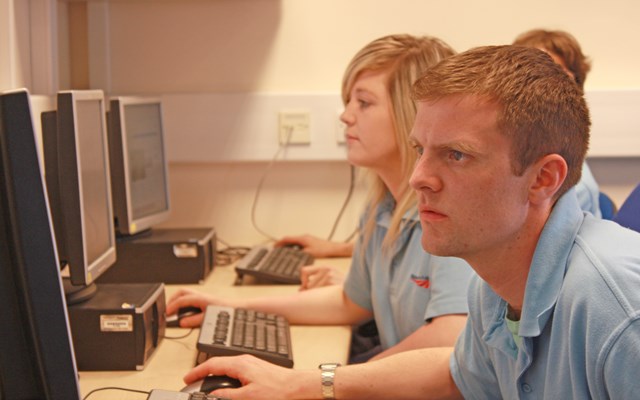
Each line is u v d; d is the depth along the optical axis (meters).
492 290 1.16
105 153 1.72
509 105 0.96
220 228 2.71
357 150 1.75
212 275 2.26
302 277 2.06
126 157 2.07
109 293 1.57
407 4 2.59
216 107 2.62
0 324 0.94
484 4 2.59
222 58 2.65
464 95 0.98
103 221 1.70
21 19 2.00
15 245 0.93
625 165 2.63
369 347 2.01
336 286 1.90
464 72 0.99
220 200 2.70
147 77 2.66
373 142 1.73
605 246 1.01
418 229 1.65
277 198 2.69
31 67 2.06
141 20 2.64
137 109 2.19
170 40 2.65
